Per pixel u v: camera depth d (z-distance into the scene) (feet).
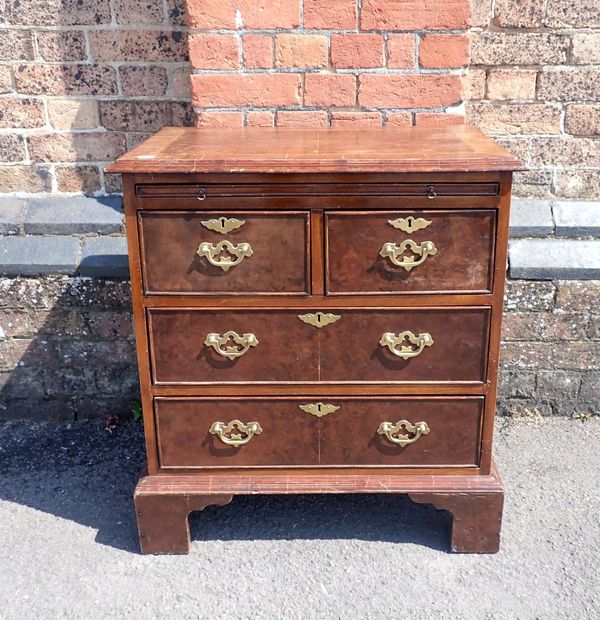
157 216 6.29
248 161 6.13
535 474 8.42
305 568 7.07
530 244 8.99
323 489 6.99
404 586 6.81
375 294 6.50
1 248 9.01
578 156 9.30
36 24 8.84
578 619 6.38
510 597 6.64
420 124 8.67
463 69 8.44
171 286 6.51
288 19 8.26
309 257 6.39
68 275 8.98
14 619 6.44
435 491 6.97
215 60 8.43
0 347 9.30
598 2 8.66
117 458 8.93
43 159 9.41
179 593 6.76
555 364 9.32
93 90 9.13
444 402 6.85
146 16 8.82
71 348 9.32
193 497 7.03
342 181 6.15
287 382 6.80
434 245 6.34
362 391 6.82
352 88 8.54
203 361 6.75
